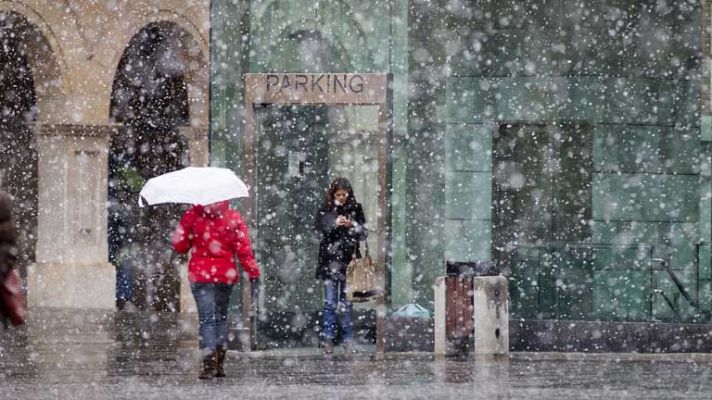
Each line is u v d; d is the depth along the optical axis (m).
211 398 25.91
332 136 50.22
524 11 45.50
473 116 45.59
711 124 49.28
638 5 45.38
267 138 47.59
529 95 45.47
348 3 46.56
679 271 45.97
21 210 59.47
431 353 36.50
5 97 59.44
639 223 45.72
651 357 35.75
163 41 60.28
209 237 29.98
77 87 56.31
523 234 45.78
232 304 38.16
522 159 45.81
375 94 35.16
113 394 26.59
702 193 48.84
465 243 45.50
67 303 56.12
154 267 60.31
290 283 47.62
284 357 35.44
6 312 21.41
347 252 36.19
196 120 58.97
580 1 45.44
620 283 45.62
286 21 46.56
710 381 29.06
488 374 30.81
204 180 30.11
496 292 36.19
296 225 48.16
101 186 57.19
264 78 35.41
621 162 45.59
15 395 26.25
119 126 57.41
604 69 45.44
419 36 45.81
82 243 56.78
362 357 35.44
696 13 45.41
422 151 45.50
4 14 55.09
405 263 45.19
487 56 45.62
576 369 32.00
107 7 56.84
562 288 45.53
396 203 45.38
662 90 45.59
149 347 38.59
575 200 45.69
